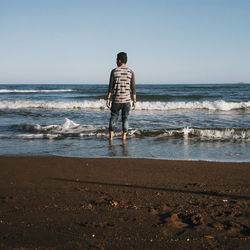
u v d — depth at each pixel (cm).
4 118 1188
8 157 523
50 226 221
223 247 187
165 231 213
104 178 388
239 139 738
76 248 184
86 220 235
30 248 183
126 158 512
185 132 796
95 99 2558
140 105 1594
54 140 732
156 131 805
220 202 286
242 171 429
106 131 837
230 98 2525
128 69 670
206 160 523
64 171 425
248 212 254
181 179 385
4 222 229
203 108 1612
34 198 298
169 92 3875
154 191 327
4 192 321
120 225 224
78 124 961
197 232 211
